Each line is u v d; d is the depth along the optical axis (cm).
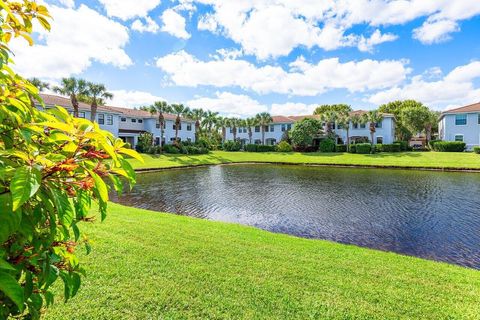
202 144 4166
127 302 306
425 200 1249
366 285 379
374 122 3606
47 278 102
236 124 4803
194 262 423
